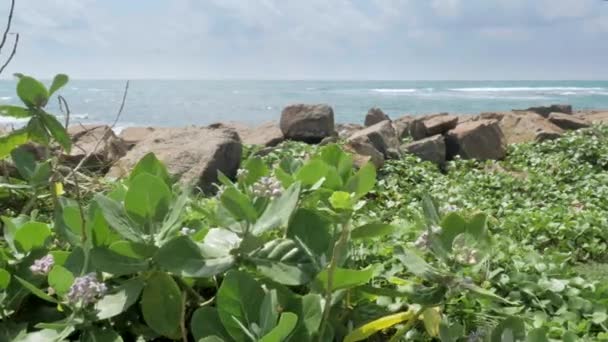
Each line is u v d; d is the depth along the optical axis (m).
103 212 1.97
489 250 2.17
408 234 4.59
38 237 2.29
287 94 116.81
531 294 3.57
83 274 2.07
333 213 1.88
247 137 12.73
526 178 9.59
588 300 3.60
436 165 10.73
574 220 6.37
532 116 15.05
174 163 7.21
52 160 2.94
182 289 2.17
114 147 8.41
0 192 3.77
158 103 76.25
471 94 112.94
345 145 9.57
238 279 1.77
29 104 2.39
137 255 1.93
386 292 2.11
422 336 2.46
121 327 2.07
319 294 1.90
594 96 103.50
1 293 2.05
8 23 2.84
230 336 1.80
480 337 2.12
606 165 11.04
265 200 2.08
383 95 107.56
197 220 2.60
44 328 1.99
